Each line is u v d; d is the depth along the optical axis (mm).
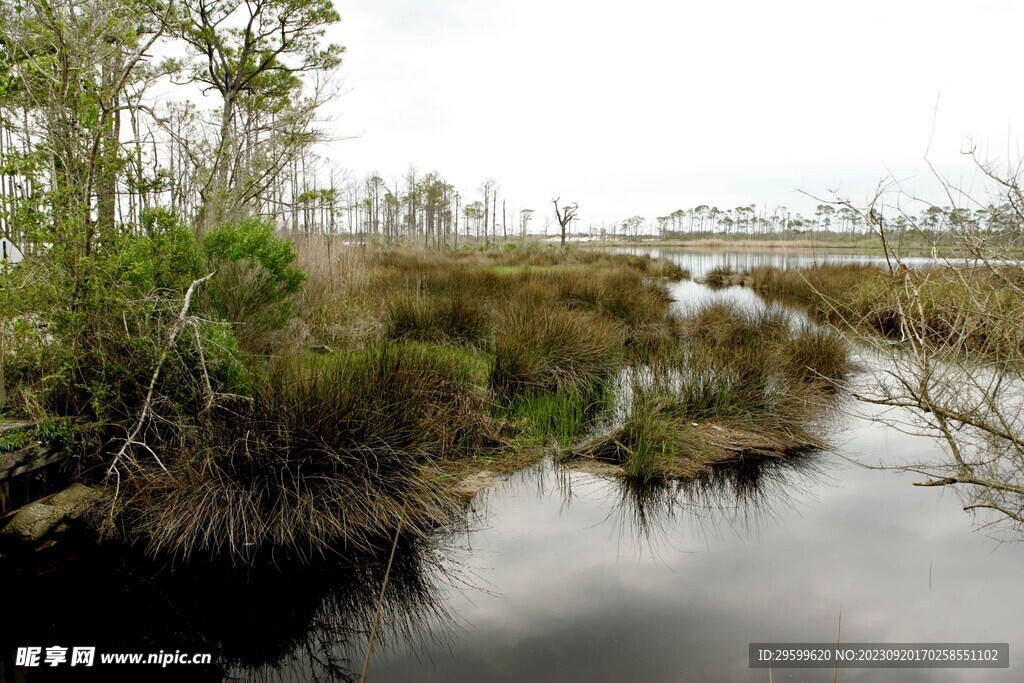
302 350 6965
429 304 9062
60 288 4617
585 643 3340
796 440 6062
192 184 8430
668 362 7879
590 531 4578
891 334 9734
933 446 6172
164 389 4906
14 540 4039
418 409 5215
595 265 22203
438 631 3484
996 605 3654
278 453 4320
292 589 3865
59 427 4457
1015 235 3260
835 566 4105
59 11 4688
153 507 4207
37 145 4613
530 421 6266
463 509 4793
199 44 13039
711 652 3256
